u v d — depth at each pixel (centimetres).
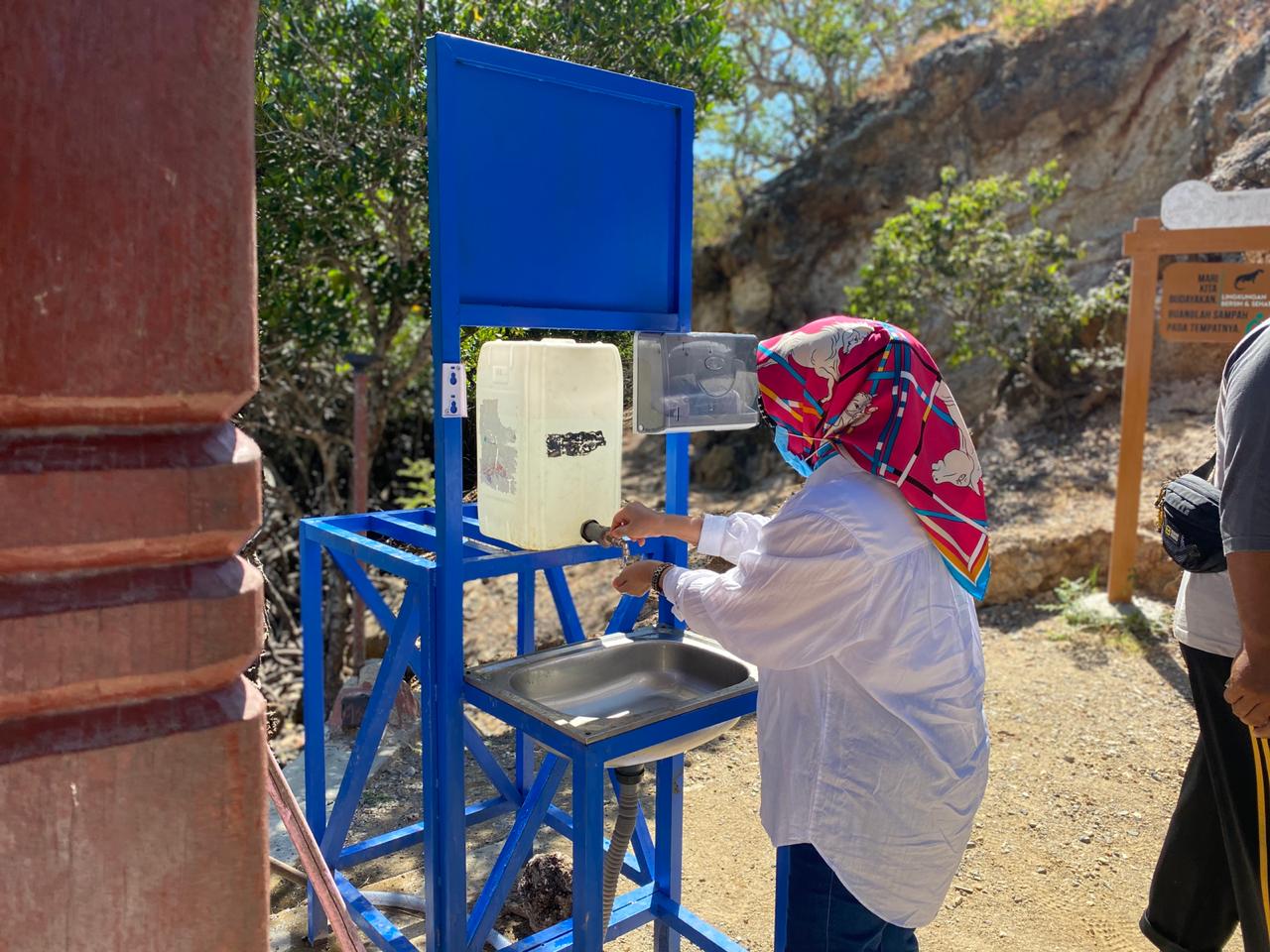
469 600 779
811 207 1007
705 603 166
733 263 1074
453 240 179
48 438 83
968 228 695
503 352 203
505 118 183
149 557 87
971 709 160
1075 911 272
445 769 194
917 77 973
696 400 209
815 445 174
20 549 81
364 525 248
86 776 85
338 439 650
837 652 156
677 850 234
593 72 192
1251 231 438
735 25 1252
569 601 264
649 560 186
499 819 323
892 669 154
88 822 86
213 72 84
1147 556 497
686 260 216
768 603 156
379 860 296
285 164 451
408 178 480
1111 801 327
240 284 88
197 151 84
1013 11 966
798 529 154
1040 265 698
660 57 473
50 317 79
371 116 451
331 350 623
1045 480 612
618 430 208
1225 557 176
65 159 79
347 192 463
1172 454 575
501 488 207
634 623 235
